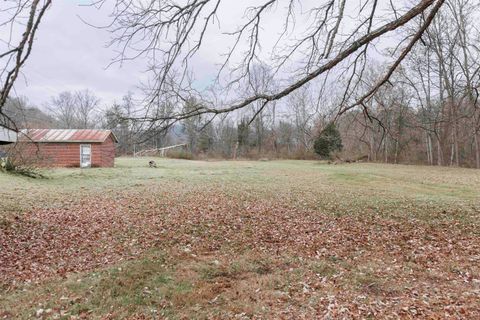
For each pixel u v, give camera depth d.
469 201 13.40
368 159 34.03
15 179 17.61
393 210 11.85
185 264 6.89
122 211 11.95
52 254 7.54
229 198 14.60
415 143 33.53
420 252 7.48
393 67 5.65
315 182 20.52
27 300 5.33
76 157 28.14
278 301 5.24
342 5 5.22
